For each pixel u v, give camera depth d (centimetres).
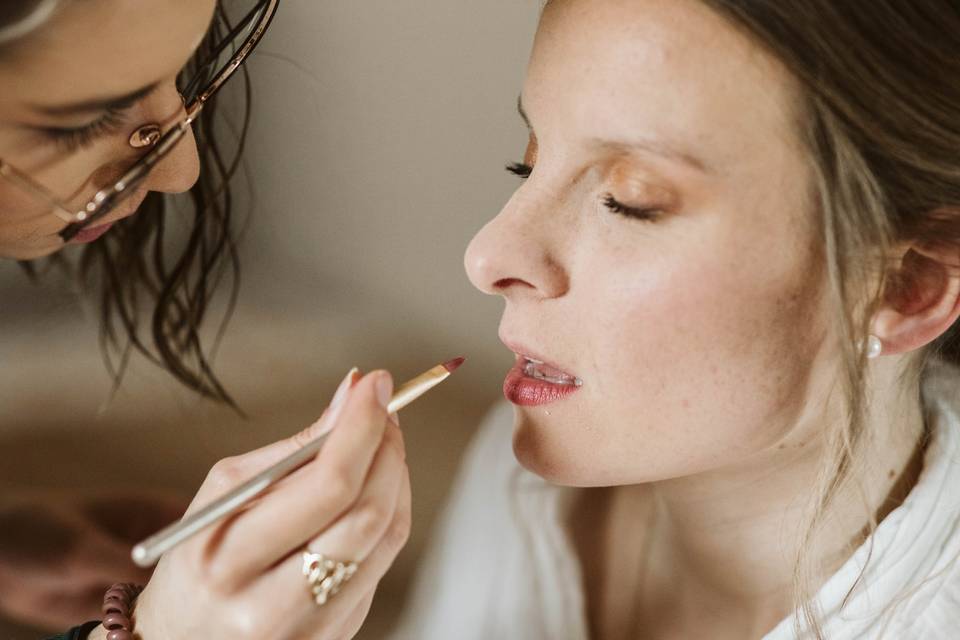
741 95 49
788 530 58
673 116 49
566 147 51
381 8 88
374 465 47
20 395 97
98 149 50
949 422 57
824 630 57
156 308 80
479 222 94
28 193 49
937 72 50
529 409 54
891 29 49
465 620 69
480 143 92
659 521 65
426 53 89
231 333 100
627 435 53
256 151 94
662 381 52
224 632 48
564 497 69
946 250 52
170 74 49
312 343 100
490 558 70
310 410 97
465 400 97
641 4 49
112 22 45
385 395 47
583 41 50
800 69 48
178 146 53
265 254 99
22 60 45
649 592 66
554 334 53
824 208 50
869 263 51
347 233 98
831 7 48
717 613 63
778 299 51
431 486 91
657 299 51
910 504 56
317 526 46
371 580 49
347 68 91
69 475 92
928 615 55
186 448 95
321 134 94
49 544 74
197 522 45
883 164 50
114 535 76
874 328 53
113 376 97
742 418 53
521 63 87
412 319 98
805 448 56
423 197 95
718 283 50
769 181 50
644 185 50
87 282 92
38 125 47
